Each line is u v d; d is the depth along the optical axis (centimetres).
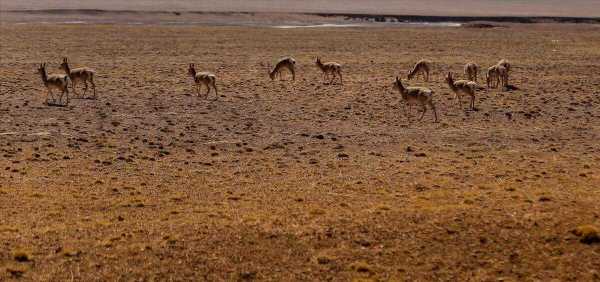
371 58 6394
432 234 1827
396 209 2033
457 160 2759
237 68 5591
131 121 3416
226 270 1634
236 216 1994
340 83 4812
